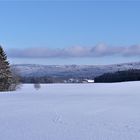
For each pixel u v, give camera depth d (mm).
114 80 156375
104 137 14008
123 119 20297
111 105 31047
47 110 26453
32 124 18250
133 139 13422
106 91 64750
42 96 48406
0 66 70875
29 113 24172
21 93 58969
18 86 78188
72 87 92625
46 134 14891
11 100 39375
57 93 58531
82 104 32531
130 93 55281
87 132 15367
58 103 34125
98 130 15930
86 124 18156
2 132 15484
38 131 15719
